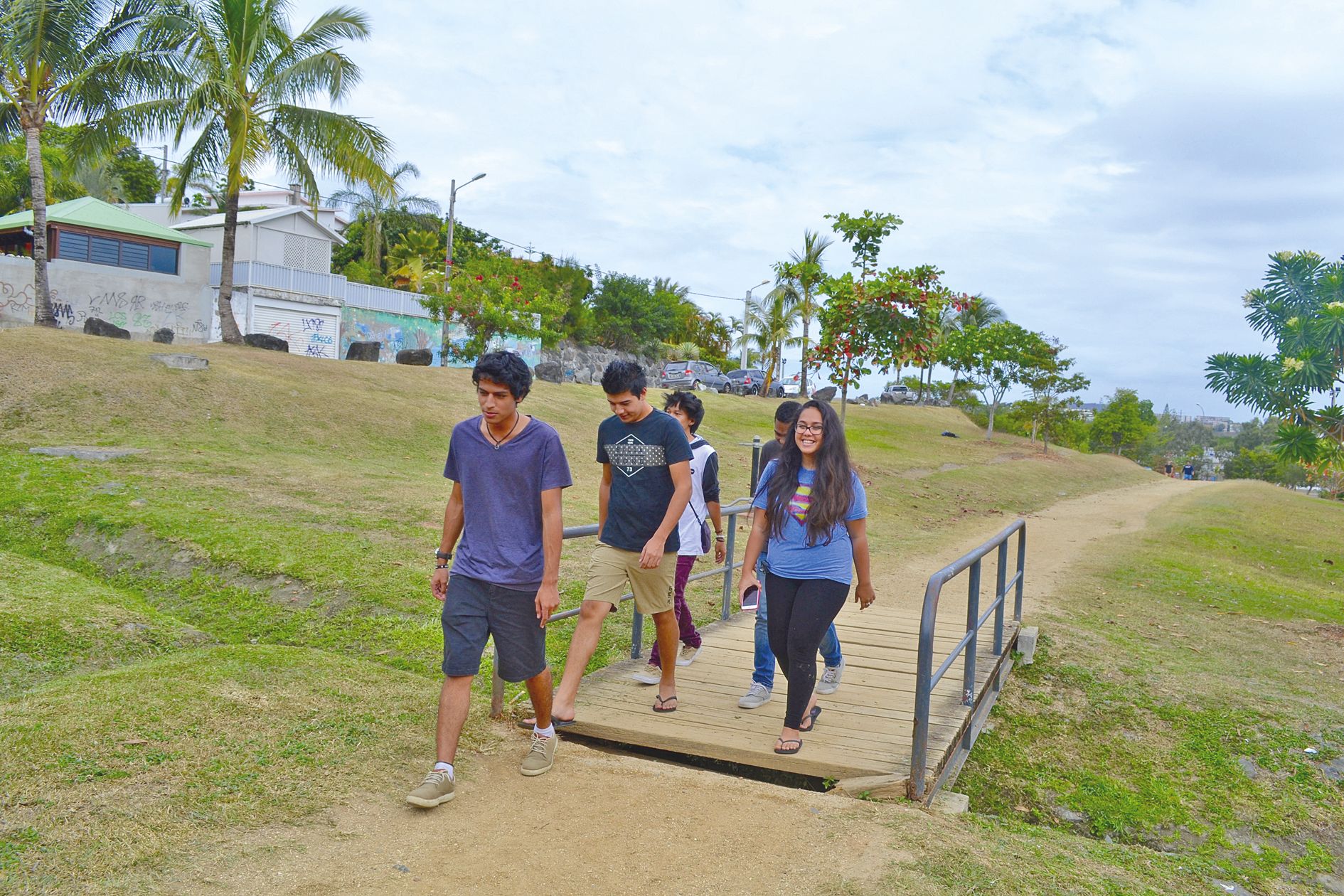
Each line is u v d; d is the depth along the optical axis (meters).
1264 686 7.68
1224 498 25.05
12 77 19.97
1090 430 55.72
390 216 49.00
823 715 5.29
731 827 3.74
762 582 5.43
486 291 29.55
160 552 8.51
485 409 3.90
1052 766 6.14
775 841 3.62
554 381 29.97
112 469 11.48
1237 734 6.59
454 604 3.95
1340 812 5.70
